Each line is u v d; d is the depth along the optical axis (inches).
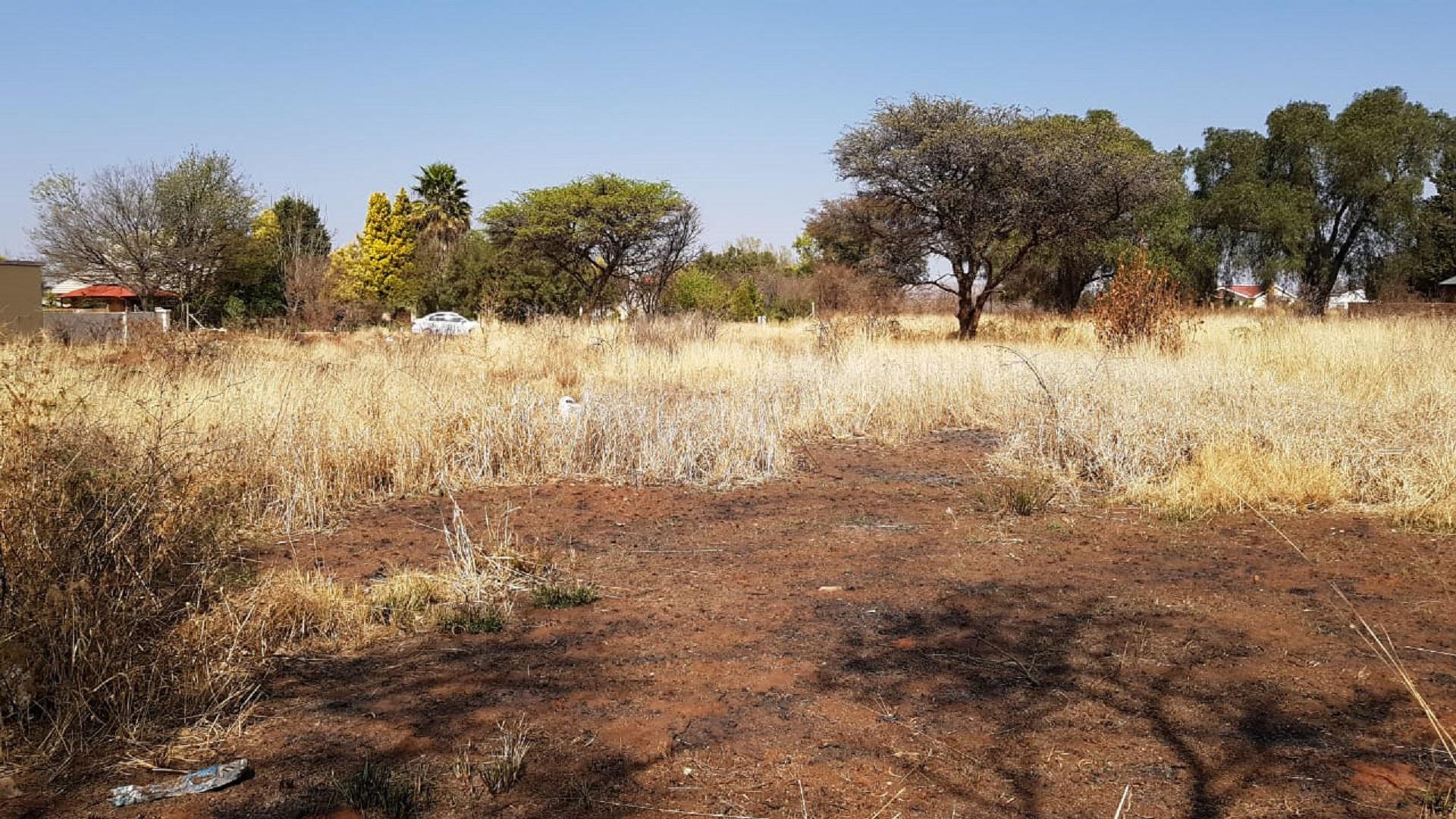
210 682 141.7
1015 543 233.1
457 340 713.0
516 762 120.9
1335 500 267.1
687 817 110.7
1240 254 1596.9
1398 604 182.2
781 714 137.8
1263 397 344.2
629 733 132.1
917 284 1064.8
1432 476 267.7
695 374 588.7
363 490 289.9
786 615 180.9
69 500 157.9
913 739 129.6
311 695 145.9
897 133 998.4
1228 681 147.7
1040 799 114.0
